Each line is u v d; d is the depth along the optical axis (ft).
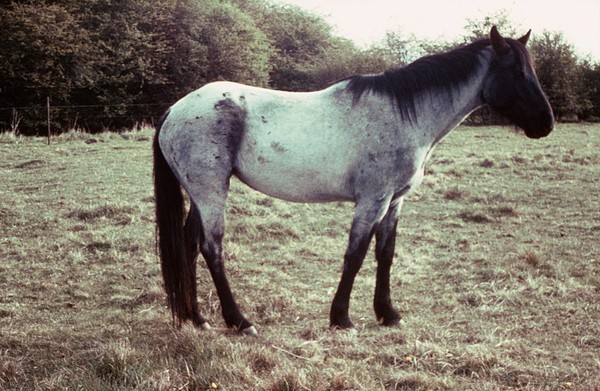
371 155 15.98
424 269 22.70
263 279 21.33
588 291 19.47
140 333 16.12
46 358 14.35
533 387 12.53
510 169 44.21
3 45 79.87
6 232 26.91
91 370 13.04
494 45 16.21
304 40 148.56
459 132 70.08
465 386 12.74
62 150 48.32
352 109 16.14
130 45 92.94
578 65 106.63
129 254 24.07
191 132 15.81
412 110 16.14
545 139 65.72
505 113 16.65
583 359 14.24
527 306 18.38
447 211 32.50
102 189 35.09
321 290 20.42
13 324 16.97
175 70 99.71
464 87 16.57
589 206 33.45
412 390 12.54
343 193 16.44
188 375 12.70
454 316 17.80
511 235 27.73
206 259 16.29
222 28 105.50
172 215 16.22
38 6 84.17
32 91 83.15
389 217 17.16
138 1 95.04
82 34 85.10
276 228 27.94
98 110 89.61
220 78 106.01
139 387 12.21
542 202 34.65
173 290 15.93
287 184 16.28
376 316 17.28
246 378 12.67
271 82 133.80
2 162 43.37
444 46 105.29
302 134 15.90
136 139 56.70
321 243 26.30
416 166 16.43
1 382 12.80
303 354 14.49
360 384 12.44
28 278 21.29
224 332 16.30
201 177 15.84
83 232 26.78
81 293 19.66
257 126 15.97
